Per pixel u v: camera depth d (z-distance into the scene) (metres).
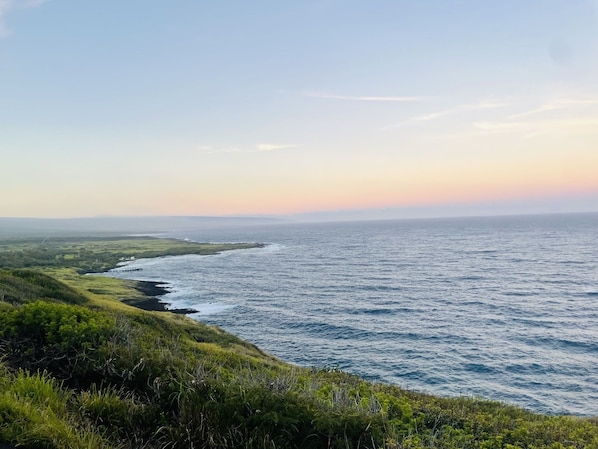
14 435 4.88
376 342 43.53
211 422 5.92
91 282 76.25
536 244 159.12
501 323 49.53
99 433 5.70
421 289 73.69
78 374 7.62
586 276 81.81
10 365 7.68
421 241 197.88
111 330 9.20
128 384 7.54
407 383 32.81
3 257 112.56
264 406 6.17
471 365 36.50
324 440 5.84
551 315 52.56
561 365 36.16
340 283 83.12
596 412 27.83
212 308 61.81
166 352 9.48
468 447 8.12
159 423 6.23
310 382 8.25
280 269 108.06
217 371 8.11
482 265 103.75
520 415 13.12
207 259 136.88
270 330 49.09
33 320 8.59
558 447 8.33
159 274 101.62
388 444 5.86
